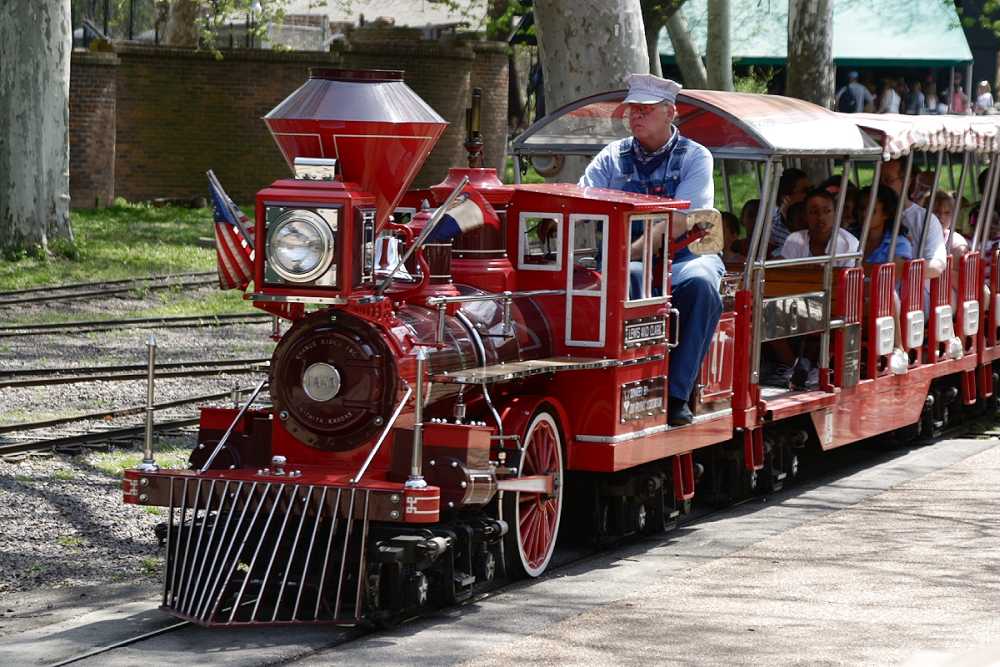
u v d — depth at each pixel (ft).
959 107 154.92
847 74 160.86
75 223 108.17
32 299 74.95
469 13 172.65
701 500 40.11
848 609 28.32
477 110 32.07
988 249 55.67
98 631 26.35
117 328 69.10
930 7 155.43
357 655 25.00
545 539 31.37
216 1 138.31
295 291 26.53
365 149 26.66
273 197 26.37
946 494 41.19
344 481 26.37
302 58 132.87
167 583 27.20
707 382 35.86
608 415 31.68
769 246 44.24
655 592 29.73
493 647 25.54
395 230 28.96
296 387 27.43
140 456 42.42
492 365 29.43
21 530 34.14
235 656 24.72
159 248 98.02
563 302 32.04
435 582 27.63
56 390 52.70
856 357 44.01
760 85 160.35
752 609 28.30
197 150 131.23
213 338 67.82
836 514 38.32
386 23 157.69
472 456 26.89
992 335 55.93
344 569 26.35
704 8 153.99
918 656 25.02
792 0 104.99
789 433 41.81
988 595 29.45
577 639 26.08
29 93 89.92
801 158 42.68
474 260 31.24
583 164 46.39
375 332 26.89
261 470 27.53
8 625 27.17
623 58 53.88
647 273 32.89
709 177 35.14
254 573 27.14
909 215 49.37
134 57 128.16
